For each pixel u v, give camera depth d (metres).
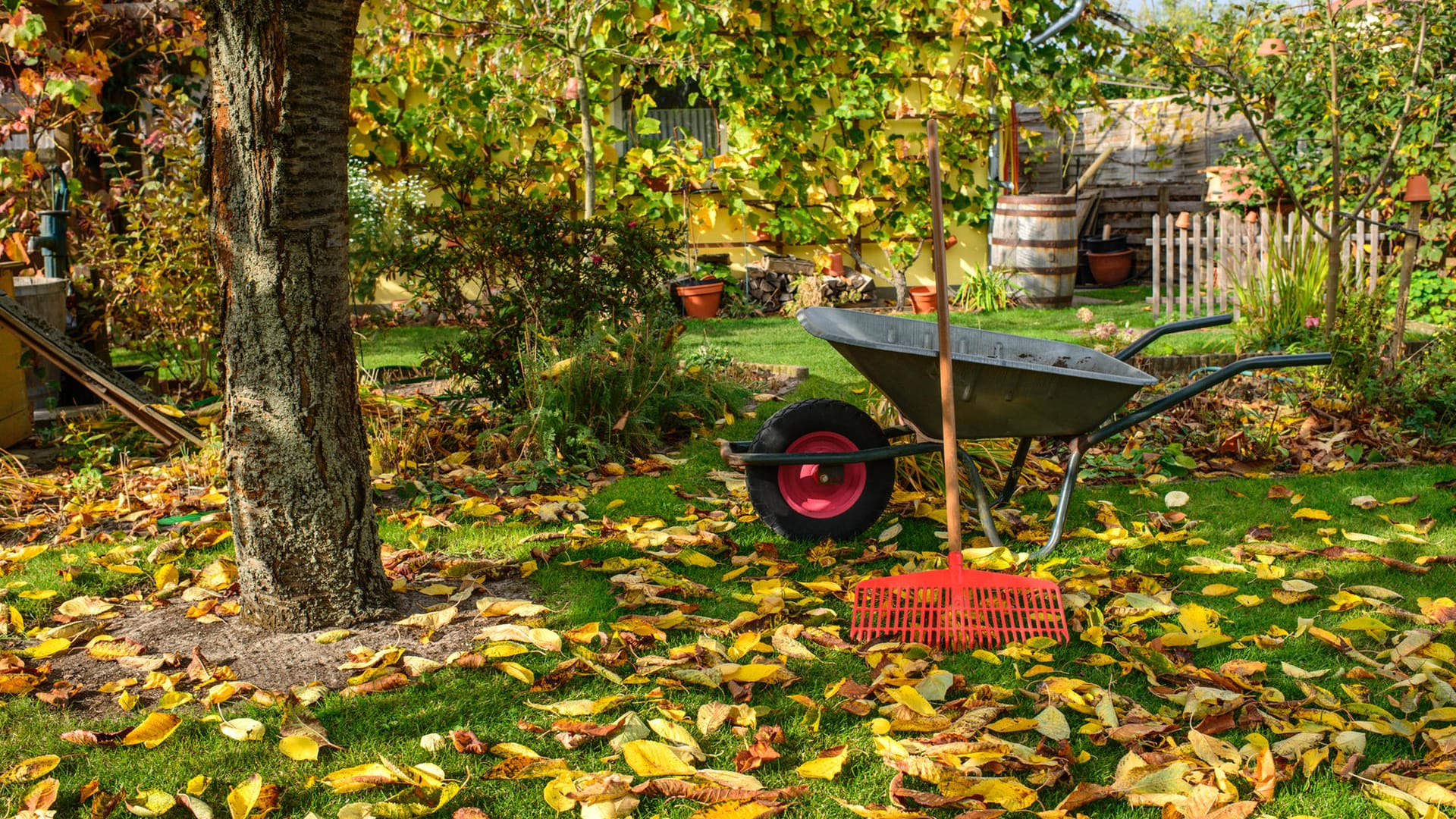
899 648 2.94
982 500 3.74
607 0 8.80
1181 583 3.49
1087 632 2.99
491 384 5.61
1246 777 2.26
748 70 10.18
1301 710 2.55
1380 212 8.32
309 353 3.00
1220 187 10.81
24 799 2.21
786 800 2.22
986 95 10.66
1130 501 4.41
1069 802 2.19
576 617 3.22
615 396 5.32
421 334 8.98
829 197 10.84
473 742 2.44
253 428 3.00
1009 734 2.51
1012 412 3.62
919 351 3.52
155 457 5.22
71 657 2.97
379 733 2.54
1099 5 11.05
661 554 3.73
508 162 9.98
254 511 3.06
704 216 10.72
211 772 2.37
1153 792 2.22
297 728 2.50
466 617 3.22
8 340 5.42
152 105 8.08
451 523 4.12
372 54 9.80
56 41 7.04
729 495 4.56
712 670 2.75
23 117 6.25
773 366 6.97
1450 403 5.34
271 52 2.79
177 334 6.63
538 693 2.73
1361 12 6.43
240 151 2.85
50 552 3.87
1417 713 2.59
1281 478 4.74
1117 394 3.53
